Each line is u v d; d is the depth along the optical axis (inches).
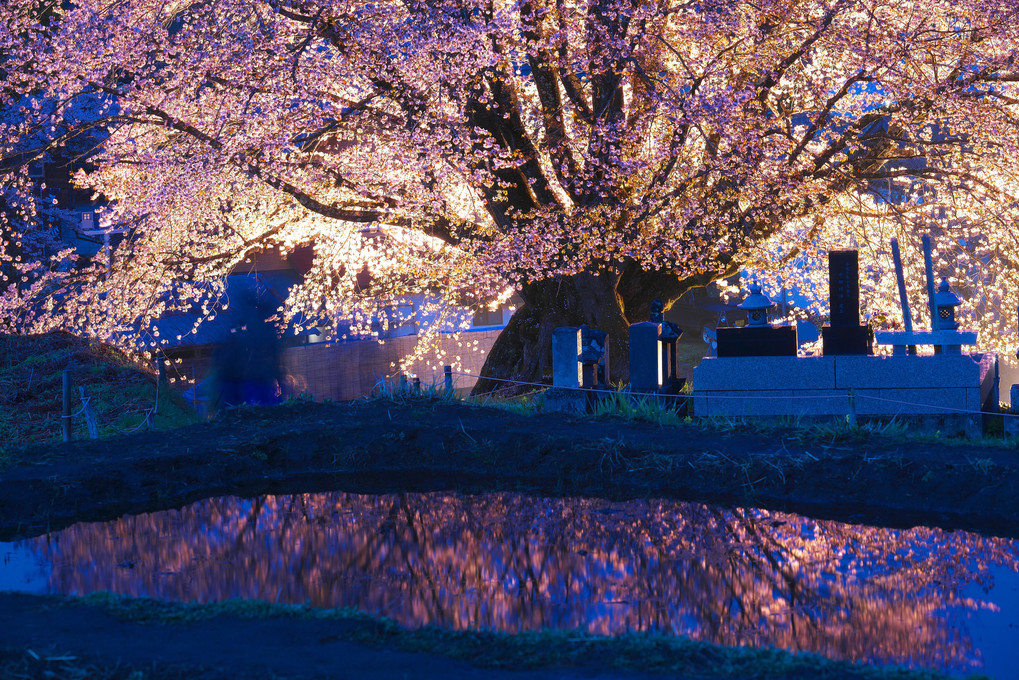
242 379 526.9
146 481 386.6
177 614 198.4
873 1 653.9
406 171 692.7
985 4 618.5
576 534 325.1
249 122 632.4
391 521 343.9
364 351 1051.3
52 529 335.0
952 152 740.0
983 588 261.7
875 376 473.4
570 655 178.4
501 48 655.1
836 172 741.9
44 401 517.7
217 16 653.9
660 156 685.9
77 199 1052.5
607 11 635.5
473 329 1179.3
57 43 636.1
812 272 921.5
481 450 431.5
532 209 727.1
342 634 188.1
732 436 432.8
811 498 368.2
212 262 853.8
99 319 815.7
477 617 236.7
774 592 259.6
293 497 384.5
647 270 772.0
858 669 175.2
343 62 665.6
